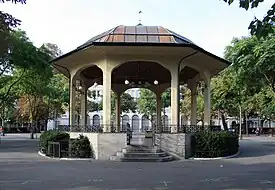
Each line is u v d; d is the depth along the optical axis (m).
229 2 8.77
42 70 40.00
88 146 25.88
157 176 17.17
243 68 29.06
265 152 30.44
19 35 36.81
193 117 35.03
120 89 38.03
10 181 15.65
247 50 28.31
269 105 42.69
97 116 85.88
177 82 26.94
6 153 29.94
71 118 30.47
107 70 26.83
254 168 20.33
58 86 61.12
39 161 23.94
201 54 27.09
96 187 14.09
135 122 89.06
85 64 28.75
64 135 27.31
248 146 37.75
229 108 58.31
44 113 64.88
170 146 25.64
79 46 28.48
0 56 11.55
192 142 26.09
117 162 23.38
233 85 39.09
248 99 49.28
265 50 26.94
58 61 29.17
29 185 14.59
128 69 32.91
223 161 24.03
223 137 26.55
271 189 13.66
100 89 85.62
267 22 8.94
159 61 27.03
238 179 16.19
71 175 17.52
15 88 46.38
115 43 25.31
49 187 14.11
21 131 94.25
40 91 47.16
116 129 26.45
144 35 26.86
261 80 31.81
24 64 36.97
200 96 60.34
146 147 25.23
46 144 27.78
